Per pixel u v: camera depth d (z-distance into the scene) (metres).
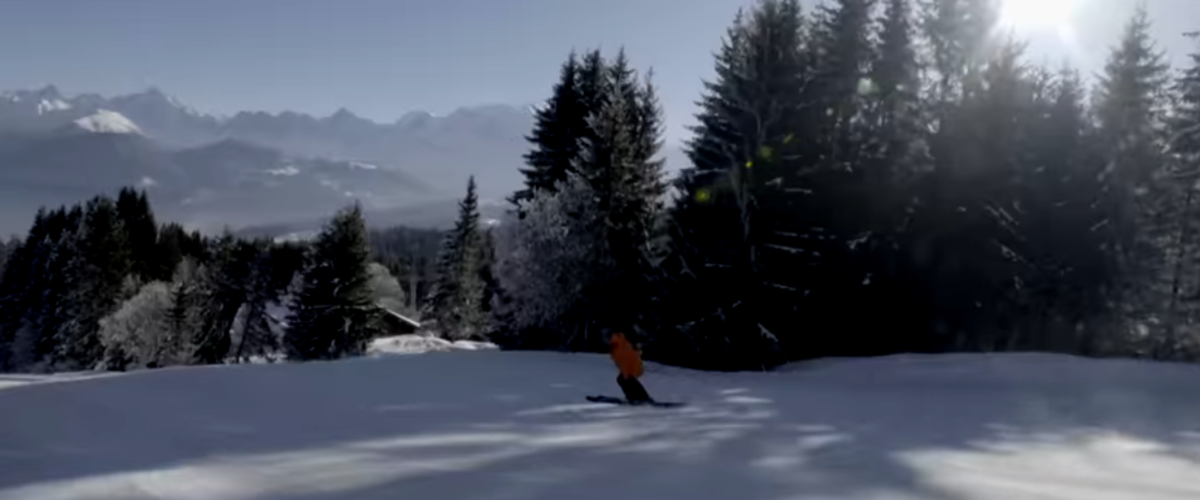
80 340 62.56
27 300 75.25
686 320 23.36
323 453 6.84
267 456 6.64
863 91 31.06
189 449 6.94
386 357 20.97
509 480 5.73
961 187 27.53
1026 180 30.02
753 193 23.28
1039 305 28.98
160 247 94.38
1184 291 29.73
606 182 33.38
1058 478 6.55
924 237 27.23
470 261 64.75
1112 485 6.29
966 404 13.07
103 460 6.31
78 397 10.28
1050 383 16.86
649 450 7.45
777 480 6.04
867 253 26.67
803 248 23.77
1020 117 29.84
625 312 32.19
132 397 10.48
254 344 69.62
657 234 31.36
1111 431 9.81
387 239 150.25
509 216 37.22
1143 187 32.03
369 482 5.59
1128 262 30.89
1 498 4.98
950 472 6.58
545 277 33.03
